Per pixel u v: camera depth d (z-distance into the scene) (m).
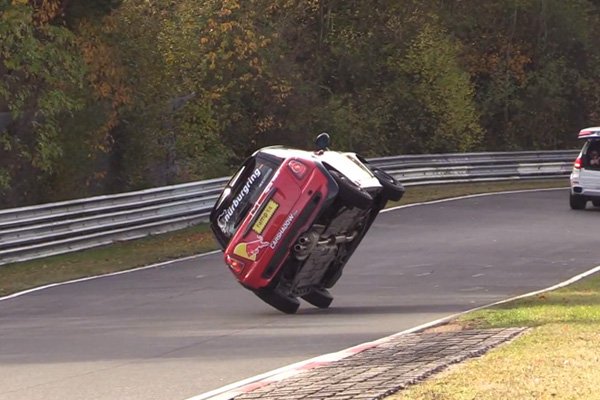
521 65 100.75
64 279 39.09
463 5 100.62
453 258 42.22
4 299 34.84
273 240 29.88
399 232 50.59
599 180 58.44
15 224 43.00
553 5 101.38
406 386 17.78
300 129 79.88
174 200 52.53
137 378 21.47
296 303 30.27
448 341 22.73
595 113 103.31
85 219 46.56
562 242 46.69
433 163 75.00
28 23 53.44
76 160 59.06
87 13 59.47
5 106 58.88
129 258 44.16
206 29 71.38
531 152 79.88
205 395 19.33
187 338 26.48
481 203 63.22
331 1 91.00
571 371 18.16
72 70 55.31
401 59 91.00
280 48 81.00
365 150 85.12
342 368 20.34
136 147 65.00
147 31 65.25
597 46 104.25
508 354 20.14
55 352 24.98
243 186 30.84
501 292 33.66
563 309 26.94
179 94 70.75
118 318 30.25
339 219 30.73
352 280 37.28
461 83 91.00
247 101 77.88
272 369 21.98
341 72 90.69
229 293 34.91
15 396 20.14
